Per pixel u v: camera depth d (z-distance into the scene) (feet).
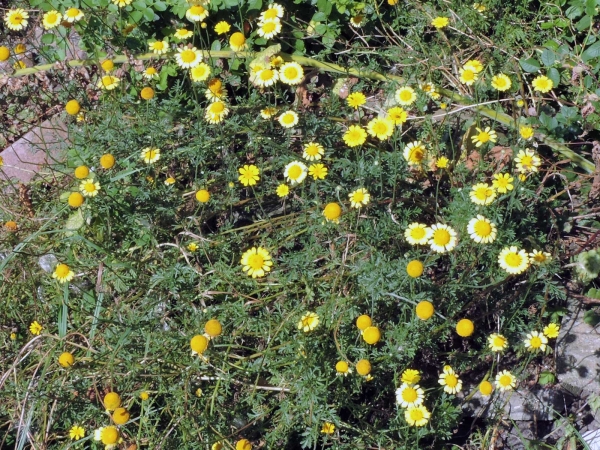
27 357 4.39
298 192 4.55
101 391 4.23
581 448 4.15
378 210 4.28
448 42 4.89
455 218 4.13
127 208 4.41
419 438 3.92
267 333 4.08
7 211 4.75
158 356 4.04
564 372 4.25
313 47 5.12
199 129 4.50
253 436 4.07
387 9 5.12
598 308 4.31
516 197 4.19
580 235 4.49
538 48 4.88
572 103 4.75
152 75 4.80
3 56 4.82
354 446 3.91
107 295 4.32
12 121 5.31
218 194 4.56
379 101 4.84
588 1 4.77
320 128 4.54
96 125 4.83
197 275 4.28
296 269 4.21
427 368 4.23
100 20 4.95
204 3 4.71
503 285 4.21
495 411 4.12
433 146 4.53
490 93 4.78
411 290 3.88
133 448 3.87
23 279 4.56
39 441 4.11
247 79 4.93
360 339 4.02
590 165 4.49
